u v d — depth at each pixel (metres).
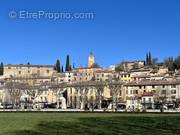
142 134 63.09
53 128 68.12
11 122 85.12
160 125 76.88
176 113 151.75
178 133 64.75
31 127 69.88
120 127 72.19
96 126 72.94
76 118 95.50
